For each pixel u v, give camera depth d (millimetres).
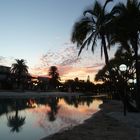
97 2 32000
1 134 16203
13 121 22375
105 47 32469
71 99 72938
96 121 20109
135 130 15031
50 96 92000
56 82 164125
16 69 111562
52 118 24562
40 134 16078
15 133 16516
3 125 20000
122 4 28281
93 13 32062
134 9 26969
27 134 16156
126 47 30625
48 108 37750
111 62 34375
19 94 82000
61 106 42625
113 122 19062
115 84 32406
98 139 12578
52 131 16984
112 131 14844
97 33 32188
